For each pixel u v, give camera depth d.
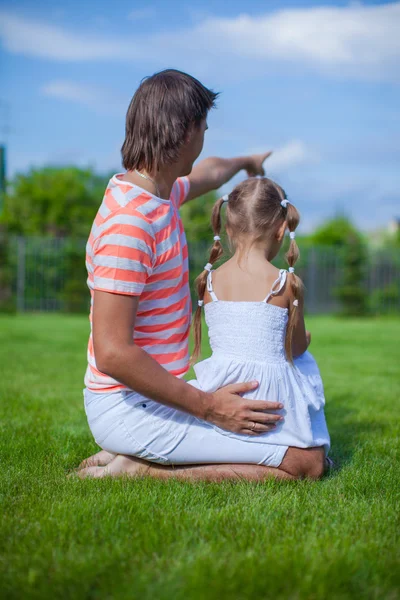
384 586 1.44
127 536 1.68
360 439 3.02
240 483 2.18
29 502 1.96
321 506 1.96
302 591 1.38
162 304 2.17
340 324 13.16
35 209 21.14
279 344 2.30
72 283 15.20
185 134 2.12
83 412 3.60
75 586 1.41
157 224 2.09
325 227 24.27
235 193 2.42
